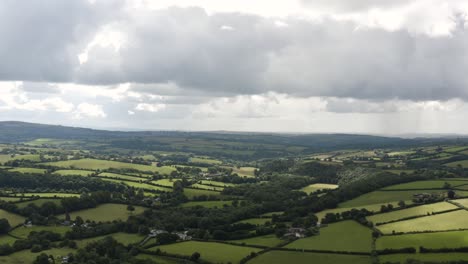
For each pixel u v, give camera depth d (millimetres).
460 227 176750
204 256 168375
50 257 167750
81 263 160875
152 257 172125
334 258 157500
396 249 157125
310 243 176250
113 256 173500
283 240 183750
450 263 141375
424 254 151875
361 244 168750
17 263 163000
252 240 188625
